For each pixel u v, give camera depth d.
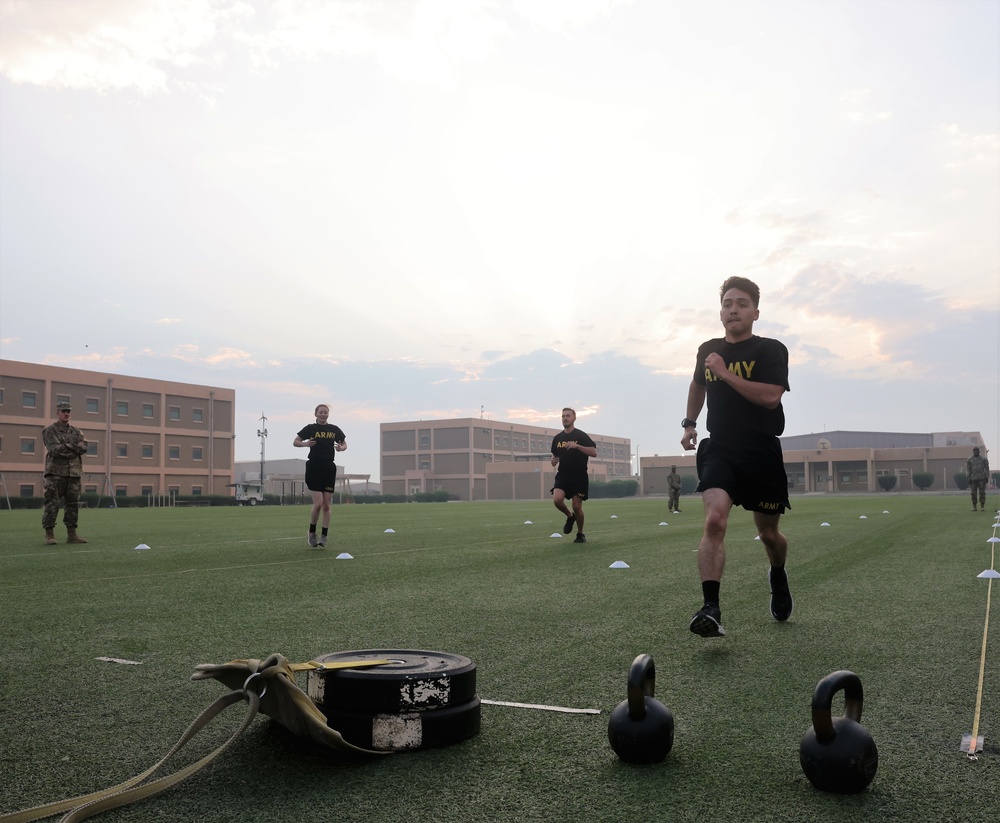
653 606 5.39
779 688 3.17
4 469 56.81
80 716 2.79
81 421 61.47
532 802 1.99
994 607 5.29
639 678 2.27
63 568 8.03
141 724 2.70
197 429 69.19
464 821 1.88
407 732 2.37
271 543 11.68
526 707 2.89
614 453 130.88
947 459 81.56
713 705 2.92
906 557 8.80
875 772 2.08
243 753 2.38
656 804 1.97
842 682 2.12
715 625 3.72
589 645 4.06
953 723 2.68
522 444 113.06
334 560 8.86
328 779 2.16
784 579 4.72
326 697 2.43
